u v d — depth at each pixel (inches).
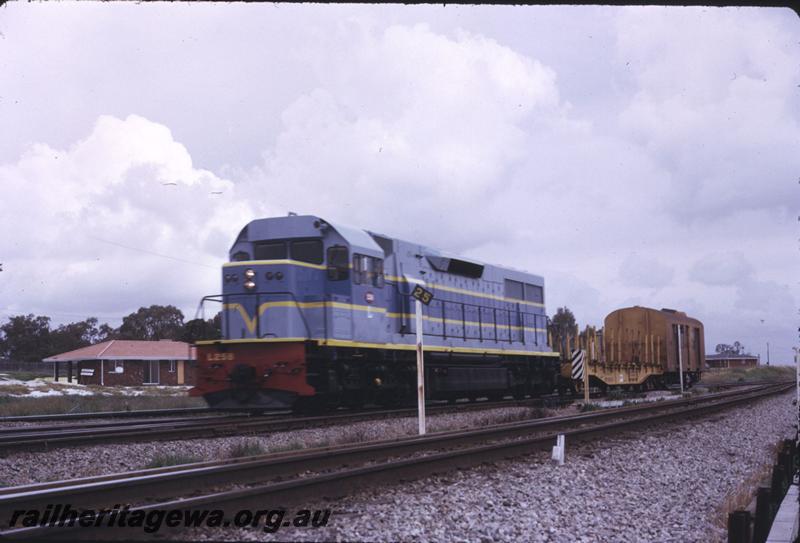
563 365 1286.9
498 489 358.6
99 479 334.6
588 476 421.4
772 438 692.1
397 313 828.6
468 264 981.8
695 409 870.4
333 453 403.9
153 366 2439.7
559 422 673.6
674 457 528.4
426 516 291.9
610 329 1701.5
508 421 750.5
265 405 695.7
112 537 239.6
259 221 755.4
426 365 877.8
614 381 1423.5
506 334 1073.5
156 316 3686.0
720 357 4707.2
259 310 707.4
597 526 301.1
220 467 345.1
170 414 872.9
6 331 3914.9
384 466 359.3
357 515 288.5
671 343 1680.6
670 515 337.1
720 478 458.0
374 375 796.0
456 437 514.9
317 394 721.6
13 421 757.9
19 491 305.0
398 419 722.2
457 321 945.5
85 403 1135.0
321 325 713.6
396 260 839.7
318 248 741.9
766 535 256.5
